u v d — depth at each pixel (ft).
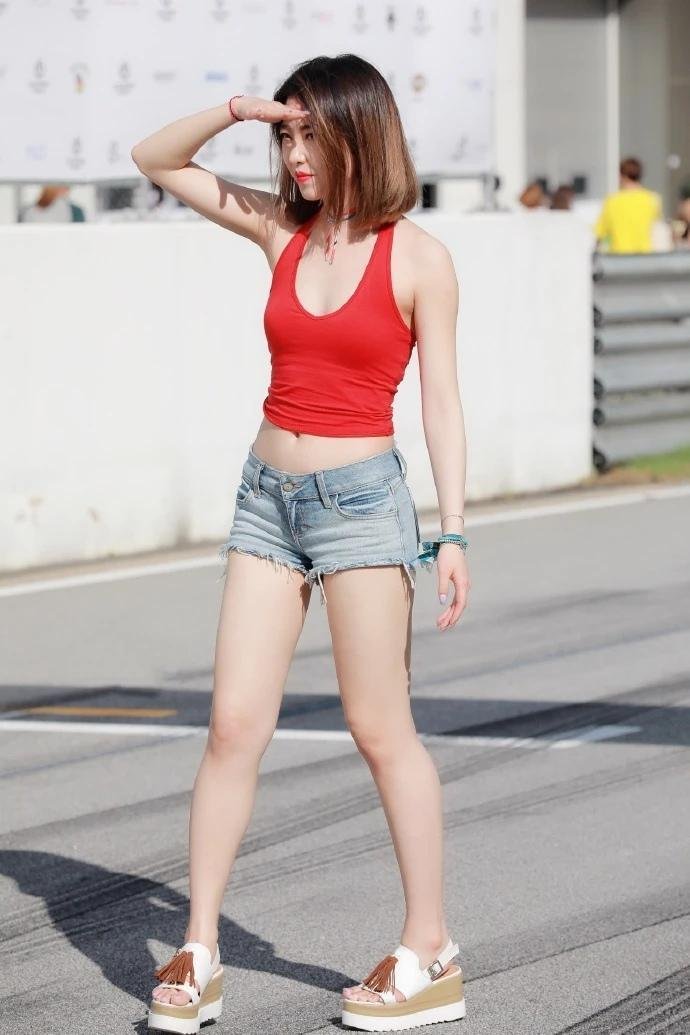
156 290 94.22
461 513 35.91
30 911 44.06
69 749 59.52
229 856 36.52
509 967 39.93
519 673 68.59
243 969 40.09
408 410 106.52
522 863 47.29
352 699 36.47
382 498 35.73
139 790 54.70
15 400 89.40
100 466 93.15
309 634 77.20
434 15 109.09
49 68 97.66
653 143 232.94
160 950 41.39
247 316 98.12
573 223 113.29
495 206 116.78
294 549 36.42
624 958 40.42
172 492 96.27
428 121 109.81
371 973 36.96
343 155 35.04
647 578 86.74
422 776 36.73
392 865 47.29
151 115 100.17
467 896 44.75
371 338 35.24
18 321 89.04
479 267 108.88
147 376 94.38
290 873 46.65
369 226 35.47
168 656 73.00
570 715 62.44
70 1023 37.11
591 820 50.93
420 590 86.02
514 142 213.25
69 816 52.06
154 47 99.71
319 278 35.83
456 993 36.99
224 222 37.76
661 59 232.12
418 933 36.83
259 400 99.35
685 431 122.93
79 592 85.51
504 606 81.00
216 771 36.42
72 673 70.23
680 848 48.47
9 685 68.49
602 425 117.50
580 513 105.70
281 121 35.73
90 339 91.81
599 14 226.99
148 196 102.17
